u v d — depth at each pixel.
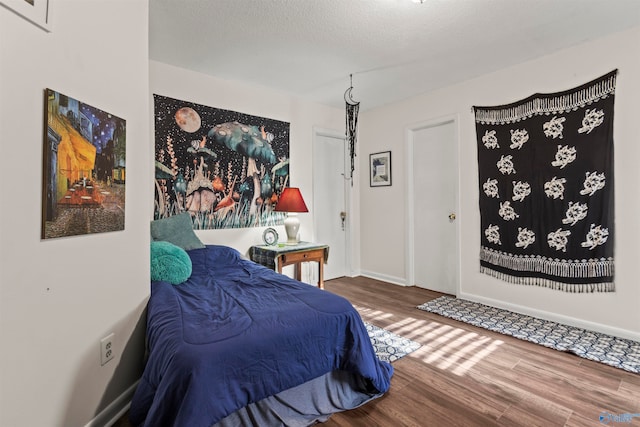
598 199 2.42
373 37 2.37
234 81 3.22
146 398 1.27
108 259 1.36
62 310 1.10
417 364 1.97
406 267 3.93
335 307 1.60
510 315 2.83
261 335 1.29
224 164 3.15
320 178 4.16
